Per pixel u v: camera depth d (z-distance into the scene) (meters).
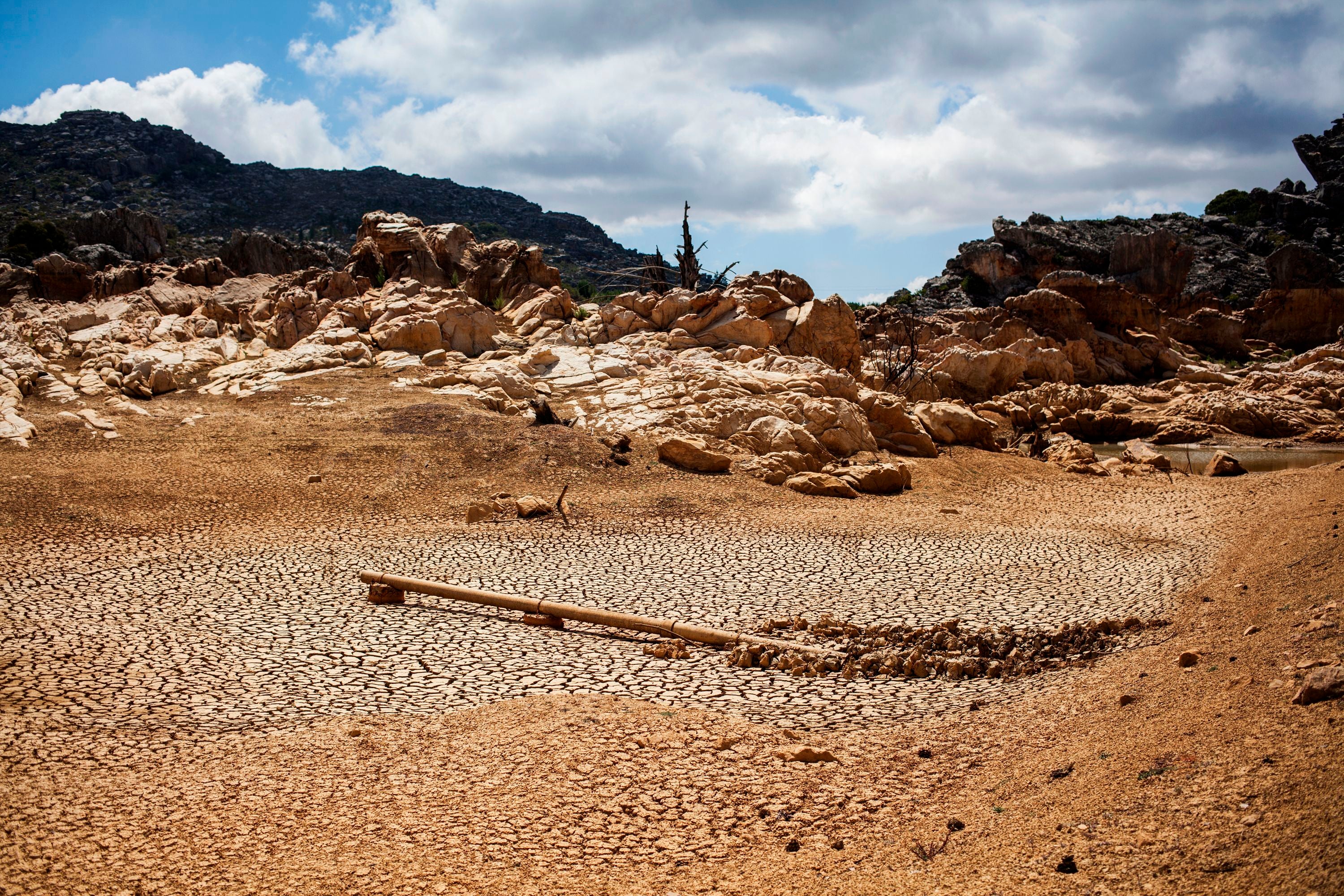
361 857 6.66
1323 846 5.16
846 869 6.51
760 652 12.07
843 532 19.98
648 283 50.22
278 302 38.47
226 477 22.92
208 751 8.73
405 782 7.92
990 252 86.00
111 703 10.10
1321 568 12.31
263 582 15.56
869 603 14.64
